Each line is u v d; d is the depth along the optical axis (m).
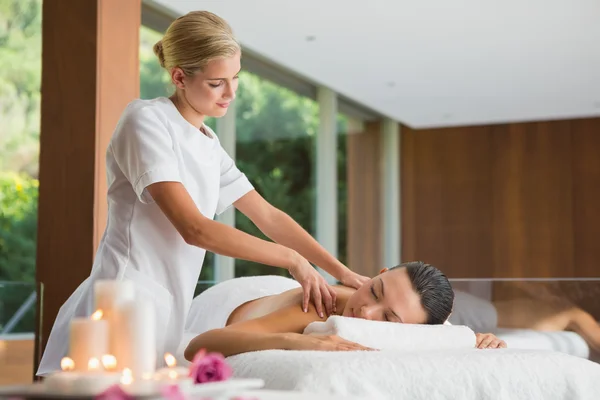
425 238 7.48
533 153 7.25
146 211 1.77
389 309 1.72
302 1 4.18
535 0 4.18
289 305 1.81
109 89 2.91
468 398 1.40
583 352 2.73
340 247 6.28
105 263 1.77
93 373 1.03
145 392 0.93
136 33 3.04
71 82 2.91
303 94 5.85
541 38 4.77
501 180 7.32
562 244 7.12
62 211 2.87
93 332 1.08
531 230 7.22
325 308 1.80
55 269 2.87
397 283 1.73
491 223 7.32
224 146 4.91
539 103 6.50
